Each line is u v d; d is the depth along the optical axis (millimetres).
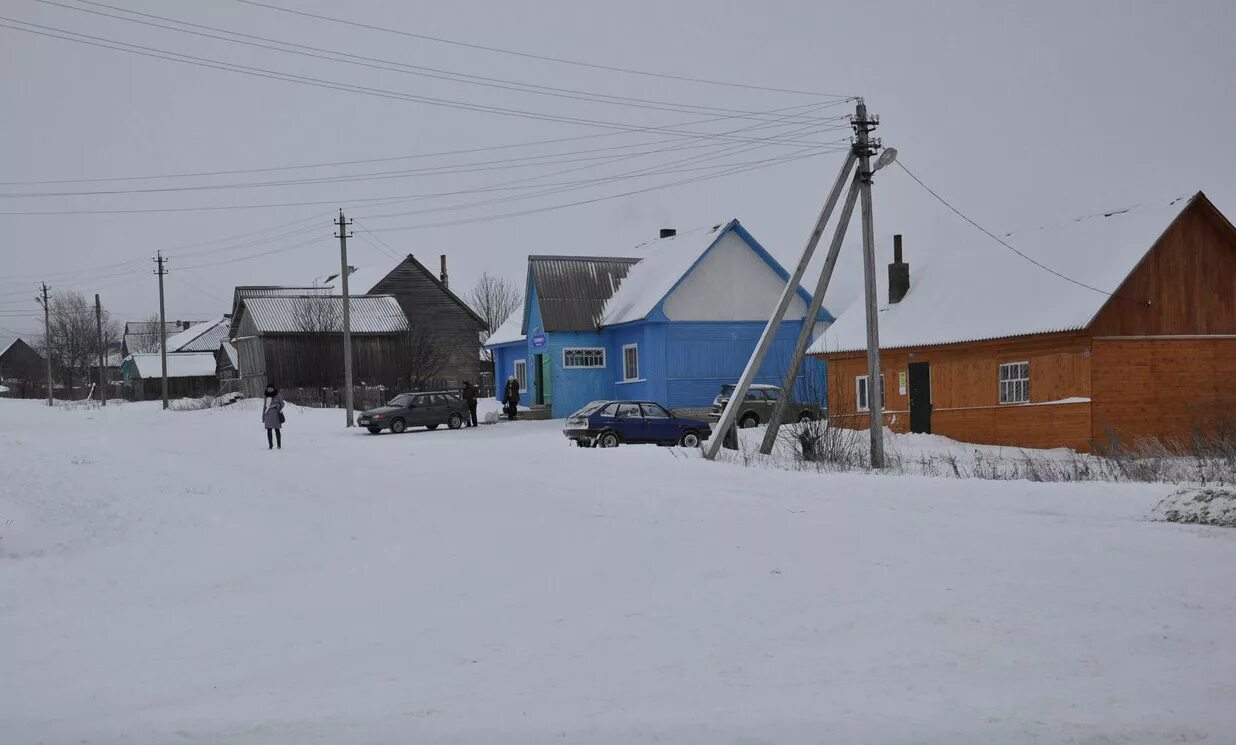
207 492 19094
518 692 6613
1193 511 12289
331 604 9945
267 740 5703
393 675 7277
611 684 6707
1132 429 27344
